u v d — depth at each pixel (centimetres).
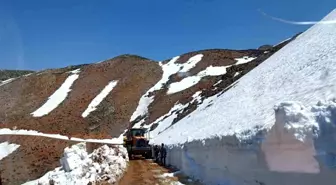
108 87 7662
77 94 7662
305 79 1409
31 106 7550
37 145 4900
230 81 3978
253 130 974
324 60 1452
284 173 774
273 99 1500
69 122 6281
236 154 1034
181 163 1877
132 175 1648
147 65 8525
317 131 682
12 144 5159
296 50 2197
